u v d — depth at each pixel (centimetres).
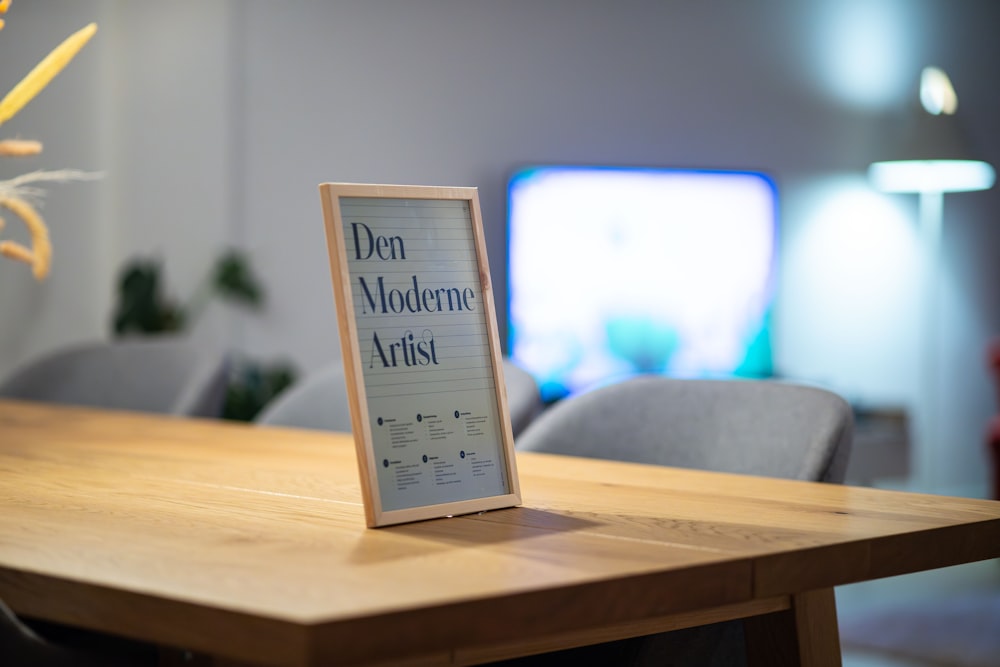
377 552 95
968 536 111
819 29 625
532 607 82
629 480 141
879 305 643
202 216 510
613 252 564
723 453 170
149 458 161
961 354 672
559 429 183
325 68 516
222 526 108
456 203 123
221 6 502
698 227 584
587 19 564
